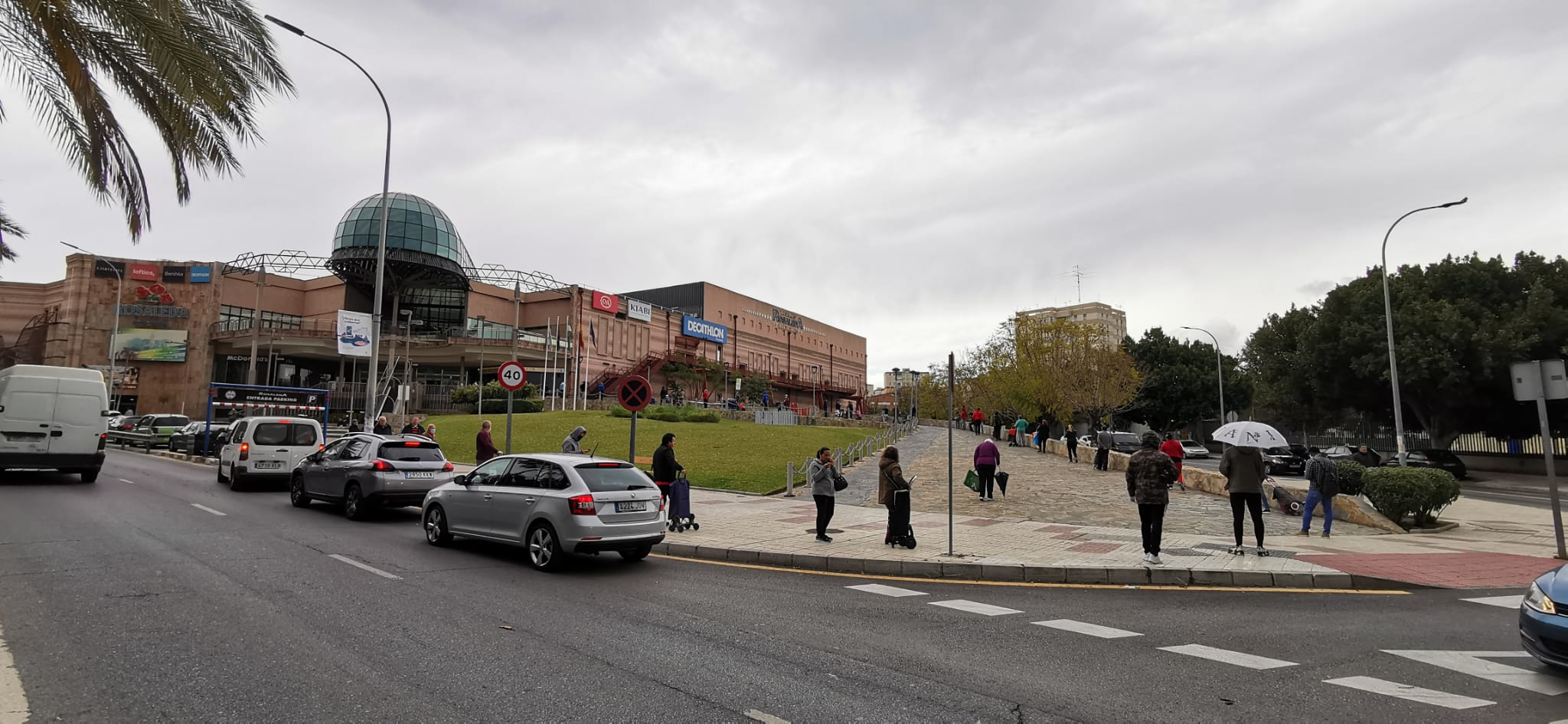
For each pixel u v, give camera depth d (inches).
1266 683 200.1
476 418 1592.0
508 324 2551.7
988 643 238.2
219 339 2263.8
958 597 314.2
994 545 426.0
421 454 532.7
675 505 477.7
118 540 391.9
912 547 412.5
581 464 371.2
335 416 1820.9
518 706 172.2
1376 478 557.3
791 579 349.7
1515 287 1326.3
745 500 669.9
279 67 447.5
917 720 169.5
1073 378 1610.5
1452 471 1160.2
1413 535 515.2
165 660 201.5
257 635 226.7
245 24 429.4
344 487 527.5
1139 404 2199.8
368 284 2194.9
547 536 355.9
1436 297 1364.4
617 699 178.5
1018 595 320.8
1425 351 1252.5
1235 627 263.1
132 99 421.7
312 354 2310.5
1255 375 2134.6
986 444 676.7
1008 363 1961.1
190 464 986.7
